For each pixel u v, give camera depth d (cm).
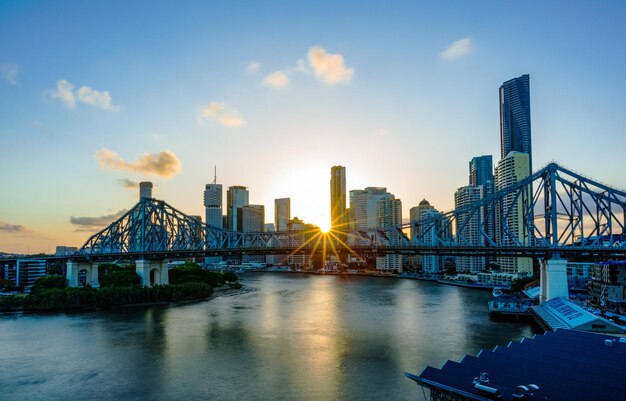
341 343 10300
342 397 6838
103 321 13500
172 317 14238
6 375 8125
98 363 8800
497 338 10781
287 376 7856
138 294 17725
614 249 13462
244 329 12088
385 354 9275
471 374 5269
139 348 9938
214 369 8319
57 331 11938
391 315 14625
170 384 7538
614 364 5262
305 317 14188
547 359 5531
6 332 11850
